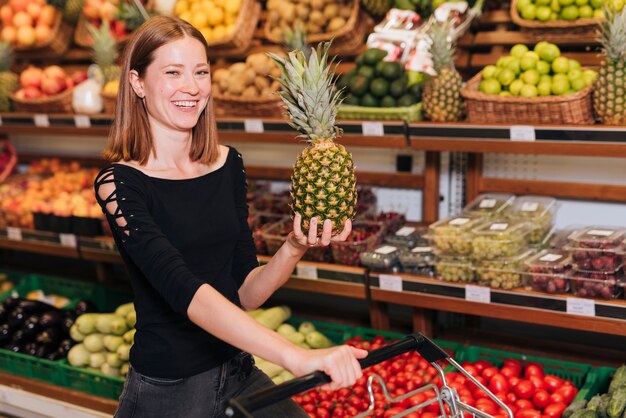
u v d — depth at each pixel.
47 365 3.22
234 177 2.13
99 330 3.18
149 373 1.89
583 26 2.93
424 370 2.73
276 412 1.91
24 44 4.36
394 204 3.74
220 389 1.96
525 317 2.67
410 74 3.14
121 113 1.88
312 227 1.79
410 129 2.94
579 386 2.72
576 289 2.60
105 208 1.79
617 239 2.58
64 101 3.96
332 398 2.66
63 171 4.43
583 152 2.62
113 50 3.92
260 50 3.75
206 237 1.93
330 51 3.53
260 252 3.33
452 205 3.52
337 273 3.04
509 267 2.69
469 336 3.27
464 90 2.86
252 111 3.33
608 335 3.11
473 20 3.27
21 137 4.96
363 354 1.57
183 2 3.88
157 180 1.87
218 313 1.54
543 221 2.94
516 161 3.33
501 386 2.55
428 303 2.86
